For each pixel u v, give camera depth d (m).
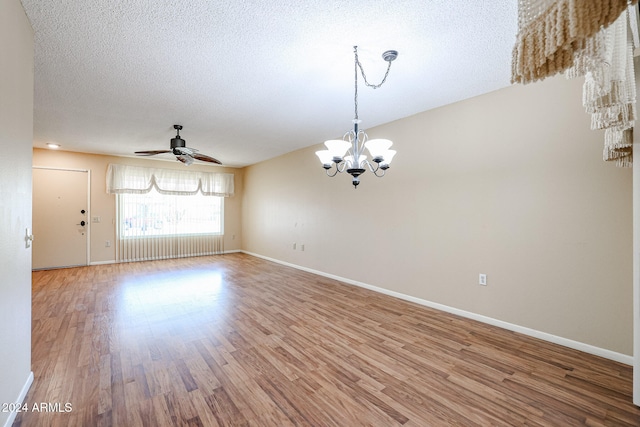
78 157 5.58
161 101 3.03
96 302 3.49
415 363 2.11
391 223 3.73
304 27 1.84
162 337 2.54
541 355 2.21
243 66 2.32
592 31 0.67
